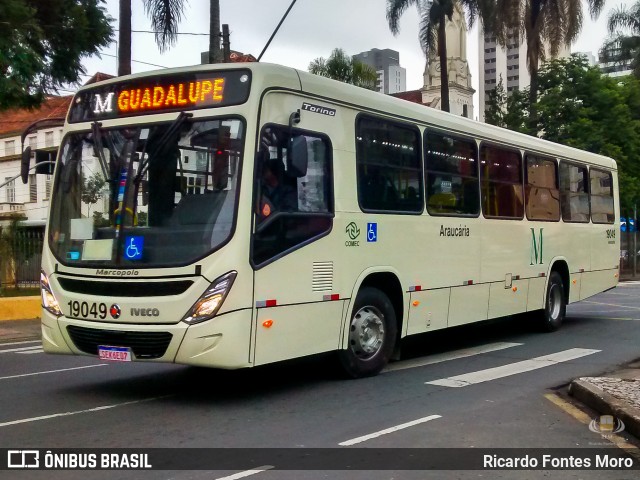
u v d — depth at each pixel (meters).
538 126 34.12
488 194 11.70
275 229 7.64
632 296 24.56
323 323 8.30
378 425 6.89
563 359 10.84
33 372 10.07
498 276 11.89
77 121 8.44
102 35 18.80
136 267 7.44
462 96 56.50
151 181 7.67
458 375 9.53
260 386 8.76
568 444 6.34
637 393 7.66
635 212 38.66
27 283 18.97
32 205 47.34
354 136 8.90
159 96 7.91
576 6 33.50
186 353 7.13
